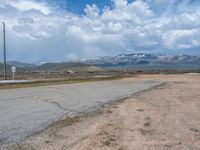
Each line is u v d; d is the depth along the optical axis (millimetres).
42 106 12375
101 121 8727
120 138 6590
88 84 31000
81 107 12078
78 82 36219
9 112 10656
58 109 11484
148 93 18875
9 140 6492
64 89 22859
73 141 6348
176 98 15414
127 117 9438
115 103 13445
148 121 8719
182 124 8289
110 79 47938
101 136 6773
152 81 38531
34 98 15672
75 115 10000
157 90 21531
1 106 12328
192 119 9078
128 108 11594
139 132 7215
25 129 7672
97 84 30969
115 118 9250
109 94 18359
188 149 5773
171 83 32250
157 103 13234
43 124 8375
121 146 5926
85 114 10203
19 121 8852
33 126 8078
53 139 6551
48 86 27031
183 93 18516
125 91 20906
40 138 6660
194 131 7383
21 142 6316
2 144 6164
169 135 6922
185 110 10977
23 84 30844
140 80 42625
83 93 19078
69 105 12734
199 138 6656
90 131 7344
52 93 18953
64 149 5738
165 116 9625
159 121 8734
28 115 9984
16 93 18844
